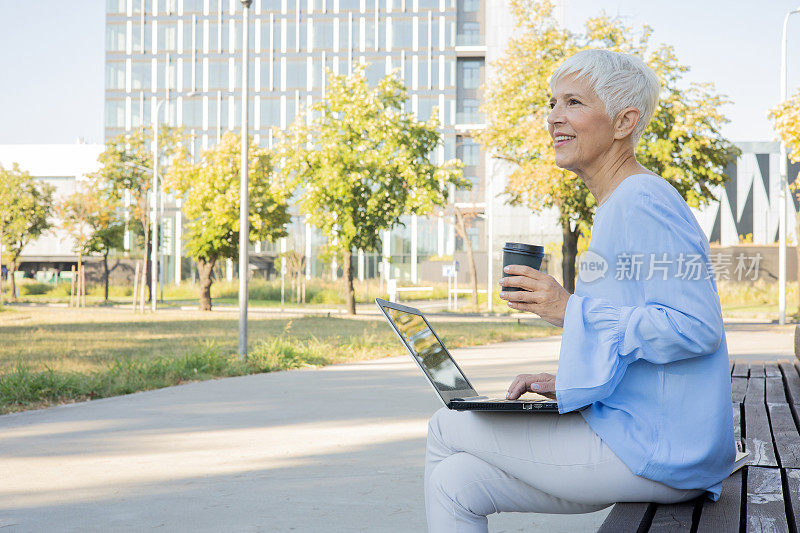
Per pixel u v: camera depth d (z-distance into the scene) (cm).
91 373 1063
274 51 6881
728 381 171
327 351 1487
